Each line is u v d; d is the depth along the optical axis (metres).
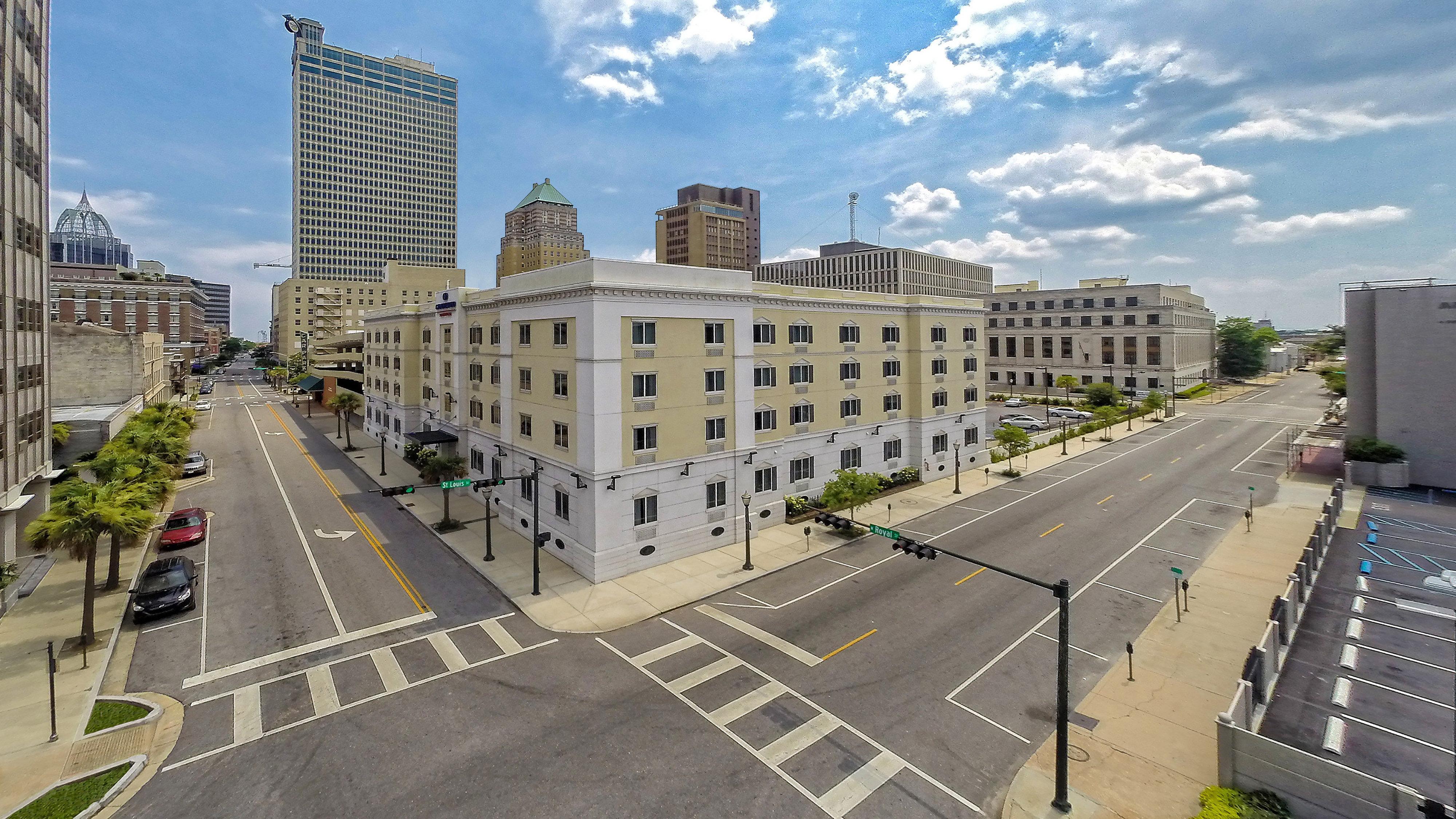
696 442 32.22
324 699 19.36
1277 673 19.98
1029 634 23.34
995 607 25.69
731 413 33.72
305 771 16.19
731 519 33.94
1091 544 33.41
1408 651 21.17
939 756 16.67
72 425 44.56
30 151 30.75
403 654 22.12
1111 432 69.44
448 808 14.87
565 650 22.45
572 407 30.02
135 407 59.25
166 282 169.38
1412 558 29.78
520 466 35.59
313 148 194.88
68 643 22.61
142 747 17.12
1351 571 28.44
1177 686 19.81
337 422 76.25
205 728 17.95
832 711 18.66
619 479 29.12
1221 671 20.67
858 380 42.47
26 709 18.70
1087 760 16.44
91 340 57.97
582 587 28.03
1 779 15.77
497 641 23.09
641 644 22.88
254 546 33.25
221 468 52.06
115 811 14.83
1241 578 28.47
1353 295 47.38
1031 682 20.19
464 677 20.59
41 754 16.72
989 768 16.22
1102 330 108.06
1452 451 42.38
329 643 22.89
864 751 16.86
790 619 24.84
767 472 36.38
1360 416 47.31
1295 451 53.62
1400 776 15.20
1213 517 38.00
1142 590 27.33
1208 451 58.25
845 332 41.50
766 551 32.69
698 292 31.81
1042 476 49.44
